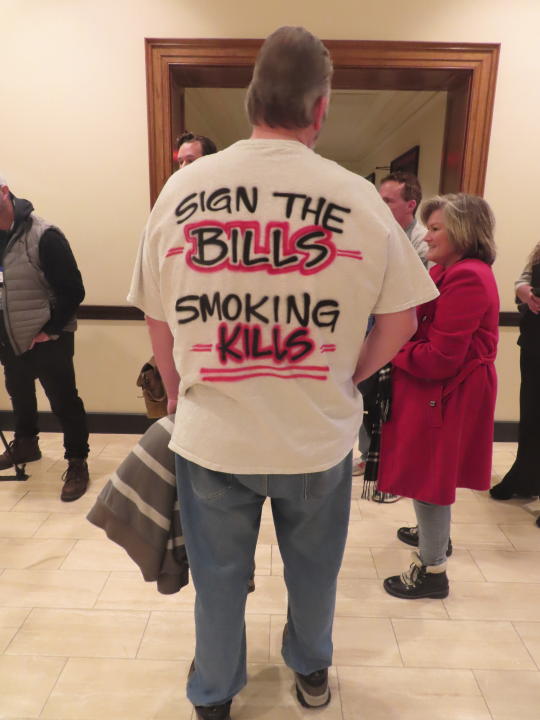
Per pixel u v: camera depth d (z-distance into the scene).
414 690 1.45
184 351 0.98
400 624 1.70
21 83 2.91
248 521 1.13
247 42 2.79
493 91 2.83
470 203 1.60
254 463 0.98
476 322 1.52
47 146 2.98
